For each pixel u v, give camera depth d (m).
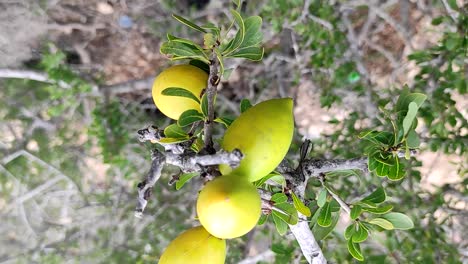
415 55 0.34
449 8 0.34
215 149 0.15
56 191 0.48
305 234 0.18
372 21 0.48
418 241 0.32
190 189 0.46
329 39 0.39
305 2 0.41
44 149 0.49
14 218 0.49
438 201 0.34
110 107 0.47
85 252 0.46
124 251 0.45
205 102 0.15
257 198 0.13
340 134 0.37
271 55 0.48
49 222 0.48
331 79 0.40
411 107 0.15
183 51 0.15
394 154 0.16
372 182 0.32
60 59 0.45
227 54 0.15
